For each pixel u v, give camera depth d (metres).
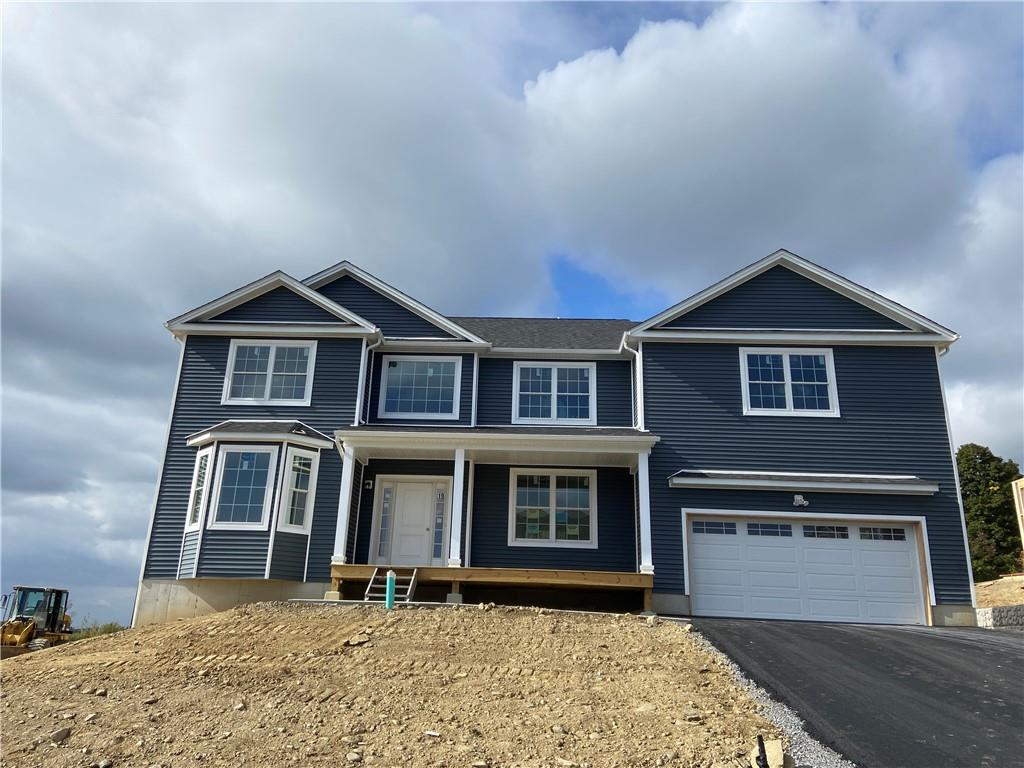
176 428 18.22
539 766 6.92
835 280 18.45
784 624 13.92
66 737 8.06
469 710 8.38
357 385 18.53
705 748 7.16
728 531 16.91
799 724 7.82
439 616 12.84
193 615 16.62
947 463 17.16
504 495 18.45
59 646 13.12
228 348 18.84
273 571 16.47
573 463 18.31
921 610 16.20
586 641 11.28
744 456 17.45
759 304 18.61
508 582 15.71
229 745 7.64
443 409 19.16
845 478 16.84
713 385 18.00
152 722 8.36
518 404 19.58
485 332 21.52
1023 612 15.55
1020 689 9.14
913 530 16.73
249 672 10.02
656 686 9.09
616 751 7.18
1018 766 6.76
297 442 17.33
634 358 19.48
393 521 18.31
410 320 19.80
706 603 16.44
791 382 17.94
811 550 16.67
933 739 7.43
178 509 17.50
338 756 7.28
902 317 18.11
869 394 17.72
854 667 10.15
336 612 13.32
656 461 17.47
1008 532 34.62
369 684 9.35
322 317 19.08
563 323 22.72
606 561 17.83
